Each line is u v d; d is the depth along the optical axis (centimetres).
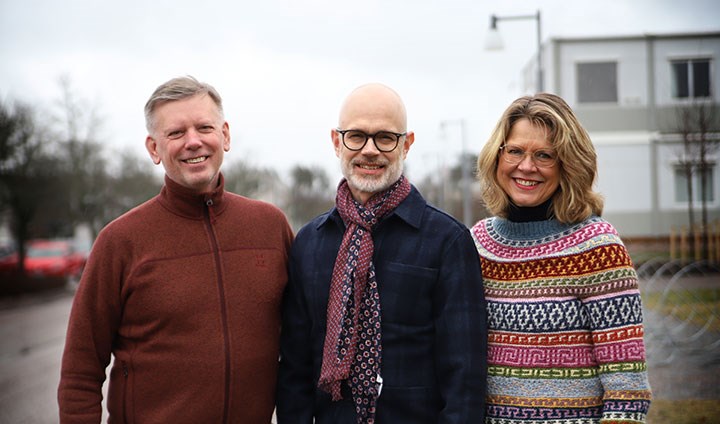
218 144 279
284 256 293
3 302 1762
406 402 253
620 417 226
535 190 256
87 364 267
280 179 8131
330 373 253
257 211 294
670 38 2194
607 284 236
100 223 3216
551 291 245
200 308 264
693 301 887
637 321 232
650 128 2188
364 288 258
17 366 851
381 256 263
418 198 272
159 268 267
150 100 276
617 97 2211
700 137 1655
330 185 7919
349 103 268
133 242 271
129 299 267
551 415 241
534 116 254
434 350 260
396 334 256
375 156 263
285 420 277
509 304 253
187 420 258
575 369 240
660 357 700
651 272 1309
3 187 2198
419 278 258
